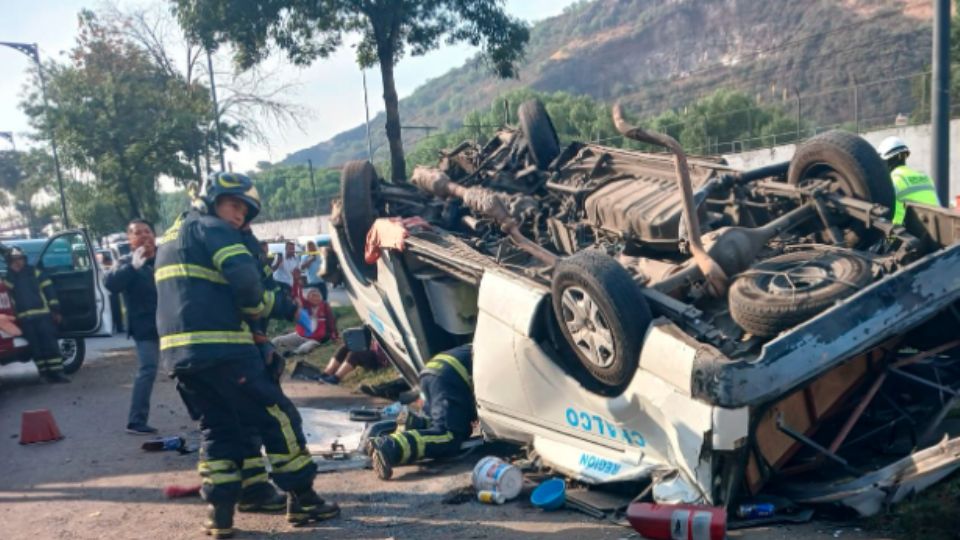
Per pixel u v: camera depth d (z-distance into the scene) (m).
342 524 4.85
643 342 4.37
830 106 52.88
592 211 6.25
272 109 26.00
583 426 4.97
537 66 180.00
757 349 4.39
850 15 140.25
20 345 10.49
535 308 5.02
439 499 5.13
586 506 4.64
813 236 5.45
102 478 6.19
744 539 4.02
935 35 7.48
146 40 25.95
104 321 11.36
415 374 7.37
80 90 25.02
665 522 4.03
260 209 5.05
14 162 49.00
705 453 4.13
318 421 7.13
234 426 4.82
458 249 6.26
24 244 14.24
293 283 14.28
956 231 4.92
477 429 6.41
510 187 7.38
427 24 16.16
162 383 10.22
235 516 5.14
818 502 4.18
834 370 4.66
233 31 15.38
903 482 3.96
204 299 4.64
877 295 4.20
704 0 162.25
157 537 4.86
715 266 4.71
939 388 4.70
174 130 24.97
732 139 33.12
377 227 6.95
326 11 15.45
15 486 6.16
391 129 15.77
